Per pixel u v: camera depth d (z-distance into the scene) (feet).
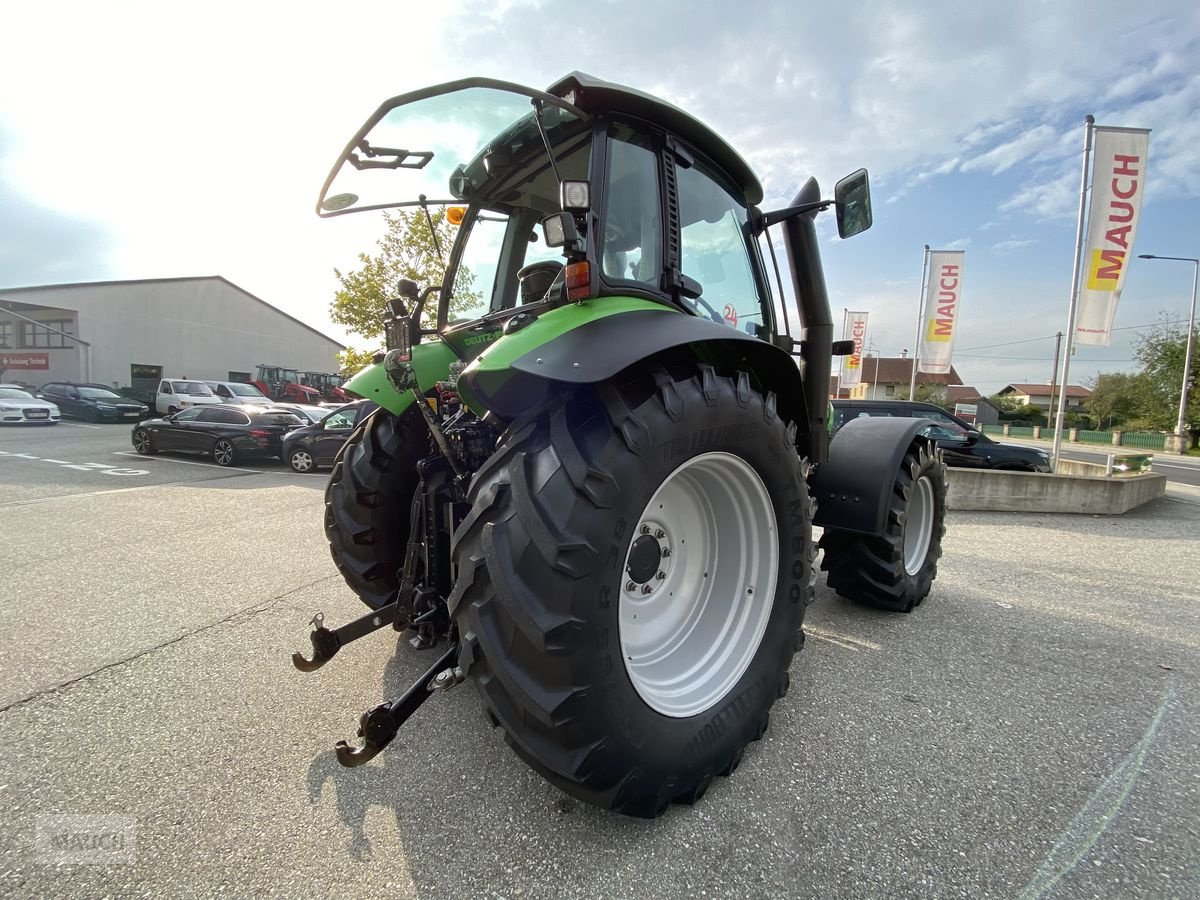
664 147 6.54
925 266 50.65
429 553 6.81
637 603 6.14
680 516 6.50
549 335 5.07
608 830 5.08
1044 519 22.33
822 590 12.14
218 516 19.56
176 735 6.52
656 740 5.02
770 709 6.78
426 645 6.75
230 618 10.12
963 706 7.34
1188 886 4.53
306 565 13.58
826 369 9.05
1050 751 6.37
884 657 8.81
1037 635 9.79
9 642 9.07
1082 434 106.83
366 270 45.19
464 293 8.89
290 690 7.52
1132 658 8.89
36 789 5.59
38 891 4.40
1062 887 4.51
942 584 12.98
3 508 20.52
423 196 8.32
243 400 68.90
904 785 5.75
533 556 4.51
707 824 5.18
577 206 5.12
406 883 4.51
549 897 4.39
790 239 9.18
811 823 5.20
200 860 4.72
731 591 6.49
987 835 5.07
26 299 92.58
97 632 9.48
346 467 8.45
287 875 4.58
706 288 7.44
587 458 4.69
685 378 5.42
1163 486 30.14
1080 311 31.53
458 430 6.98
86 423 64.90
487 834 5.02
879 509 9.18
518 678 4.47
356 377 8.41
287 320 122.11
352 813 5.26
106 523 18.21
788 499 6.42
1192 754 6.34
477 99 5.50
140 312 98.53
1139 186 30.12
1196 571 14.53
